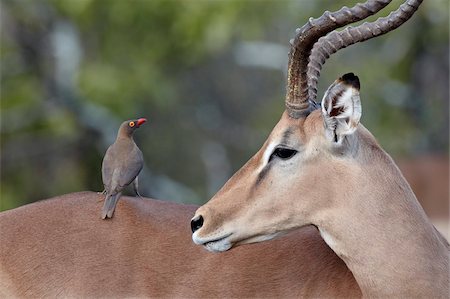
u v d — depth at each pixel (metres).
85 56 68.31
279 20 68.69
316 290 22.73
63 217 23.89
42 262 23.39
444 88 68.69
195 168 70.25
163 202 24.59
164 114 70.00
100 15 67.19
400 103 67.88
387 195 21.53
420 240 21.56
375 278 21.53
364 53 68.44
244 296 23.19
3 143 67.88
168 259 23.50
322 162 21.55
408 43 67.81
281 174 21.62
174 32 65.12
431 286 21.50
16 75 67.62
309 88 22.33
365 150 21.72
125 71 66.69
